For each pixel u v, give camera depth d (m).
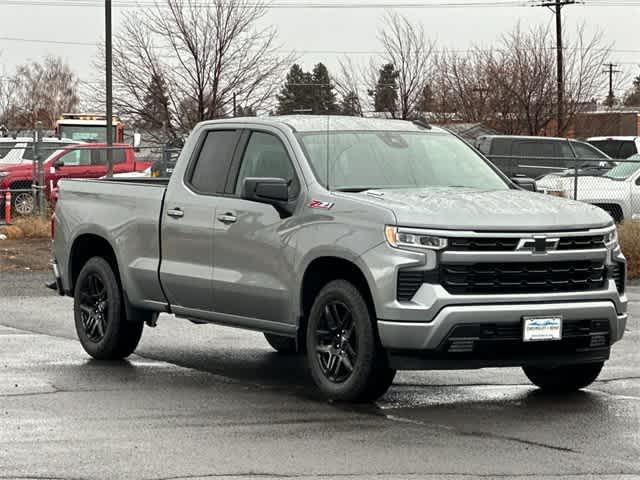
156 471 6.93
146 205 10.85
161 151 30.52
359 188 9.56
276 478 6.79
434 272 8.60
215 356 11.63
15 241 25.03
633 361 11.18
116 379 10.20
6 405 8.95
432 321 8.54
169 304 10.70
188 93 44.72
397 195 9.19
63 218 11.80
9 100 92.06
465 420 8.46
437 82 48.25
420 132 10.52
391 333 8.61
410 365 8.70
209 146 10.54
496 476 6.82
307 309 9.47
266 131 10.11
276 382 10.12
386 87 49.28
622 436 7.91
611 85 55.03
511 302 8.72
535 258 8.78
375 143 10.08
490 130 42.38
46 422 8.32
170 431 8.03
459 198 9.17
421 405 9.05
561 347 9.02
